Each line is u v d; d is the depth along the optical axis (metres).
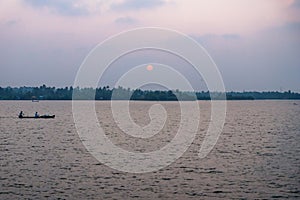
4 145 67.06
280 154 56.78
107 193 36.06
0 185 38.53
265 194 35.78
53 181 40.16
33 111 189.75
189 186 38.41
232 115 163.12
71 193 36.00
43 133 87.88
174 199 34.38
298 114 171.12
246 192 36.41
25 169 45.81
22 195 35.41
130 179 41.12
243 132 90.62
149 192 36.47
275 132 90.56
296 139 76.12
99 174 43.38
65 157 54.22
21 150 60.91
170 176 42.53
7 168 46.38
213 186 38.47
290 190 36.97
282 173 43.75
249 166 47.81
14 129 97.94
